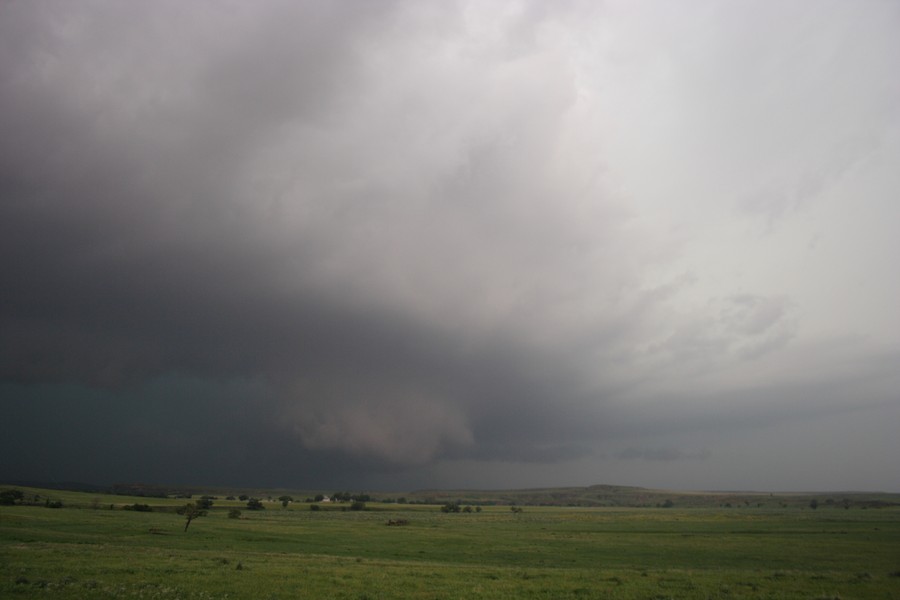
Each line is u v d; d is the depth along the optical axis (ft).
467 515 600.80
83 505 469.16
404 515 583.17
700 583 130.82
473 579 133.18
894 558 211.61
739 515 544.62
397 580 127.44
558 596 112.78
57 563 137.49
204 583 115.55
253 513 542.57
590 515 596.29
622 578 138.62
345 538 279.28
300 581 120.98
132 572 126.93
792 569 182.60
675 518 508.12
